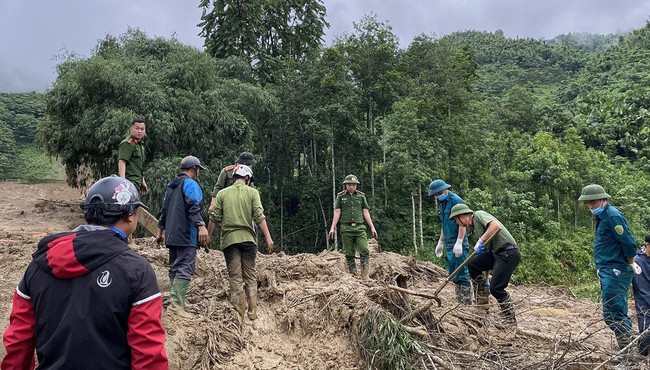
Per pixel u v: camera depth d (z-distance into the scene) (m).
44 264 1.96
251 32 24.95
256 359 4.36
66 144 17.03
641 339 4.84
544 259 23.25
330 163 24.42
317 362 4.39
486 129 30.45
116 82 16.02
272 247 4.86
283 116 22.62
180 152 17.33
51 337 1.90
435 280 8.30
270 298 5.24
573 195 28.41
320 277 5.98
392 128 22.45
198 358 4.18
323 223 23.78
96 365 1.88
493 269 5.84
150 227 5.31
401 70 25.14
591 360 4.74
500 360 4.24
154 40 19.67
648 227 26.94
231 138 18.52
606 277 5.22
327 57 22.36
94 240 1.97
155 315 1.98
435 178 22.81
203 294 5.29
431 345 4.34
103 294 1.91
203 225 4.70
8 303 5.16
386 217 23.73
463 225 5.96
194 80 17.91
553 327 6.20
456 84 25.17
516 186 27.22
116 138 15.19
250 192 4.89
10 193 19.97
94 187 2.13
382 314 4.31
